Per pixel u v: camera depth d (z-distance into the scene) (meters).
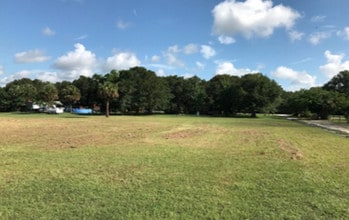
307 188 11.02
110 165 14.71
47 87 113.19
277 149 21.16
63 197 9.68
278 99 101.69
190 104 119.06
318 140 28.33
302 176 12.85
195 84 117.44
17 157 16.91
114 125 46.62
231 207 8.95
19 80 143.00
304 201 9.57
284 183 11.70
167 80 120.12
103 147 21.33
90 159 16.36
